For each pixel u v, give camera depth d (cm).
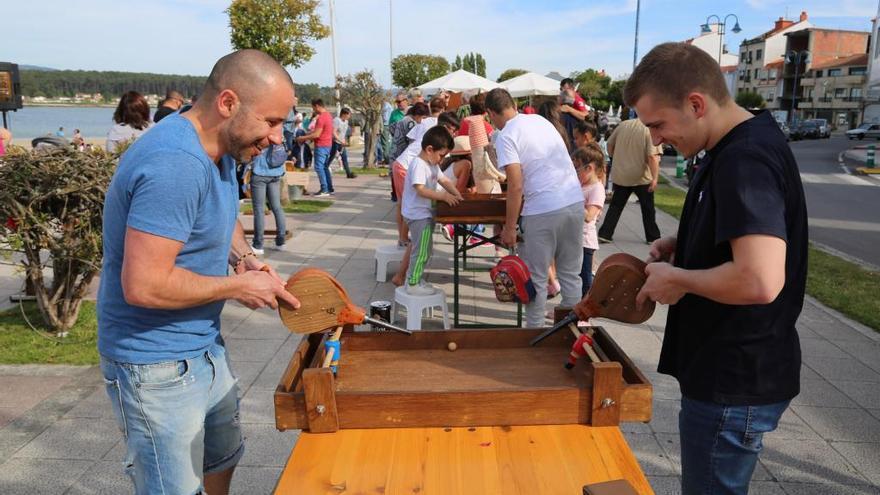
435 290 495
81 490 284
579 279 421
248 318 505
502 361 210
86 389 381
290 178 1127
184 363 194
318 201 1143
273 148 700
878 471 305
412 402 177
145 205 168
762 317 171
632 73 180
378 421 178
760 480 297
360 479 158
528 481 156
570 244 409
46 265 466
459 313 537
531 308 412
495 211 477
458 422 178
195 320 196
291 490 154
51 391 377
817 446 327
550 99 616
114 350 189
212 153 188
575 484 155
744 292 156
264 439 329
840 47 7231
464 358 213
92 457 310
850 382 407
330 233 851
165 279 172
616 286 196
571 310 222
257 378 400
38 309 521
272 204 734
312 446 171
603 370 174
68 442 322
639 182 792
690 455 189
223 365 220
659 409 363
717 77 171
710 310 176
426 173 475
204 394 202
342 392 177
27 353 432
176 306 177
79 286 468
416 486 155
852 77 6400
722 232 159
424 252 487
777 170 160
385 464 163
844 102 6500
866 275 690
